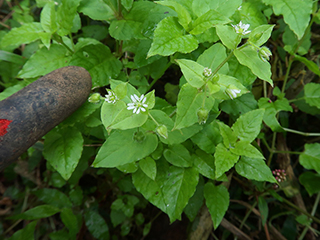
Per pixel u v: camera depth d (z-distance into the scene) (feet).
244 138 0.68
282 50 0.99
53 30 0.72
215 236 0.92
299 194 0.94
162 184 0.69
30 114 0.53
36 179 0.98
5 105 0.52
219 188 0.72
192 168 0.70
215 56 0.65
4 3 1.16
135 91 0.63
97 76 0.74
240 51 0.55
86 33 0.94
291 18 0.68
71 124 0.67
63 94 0.58
